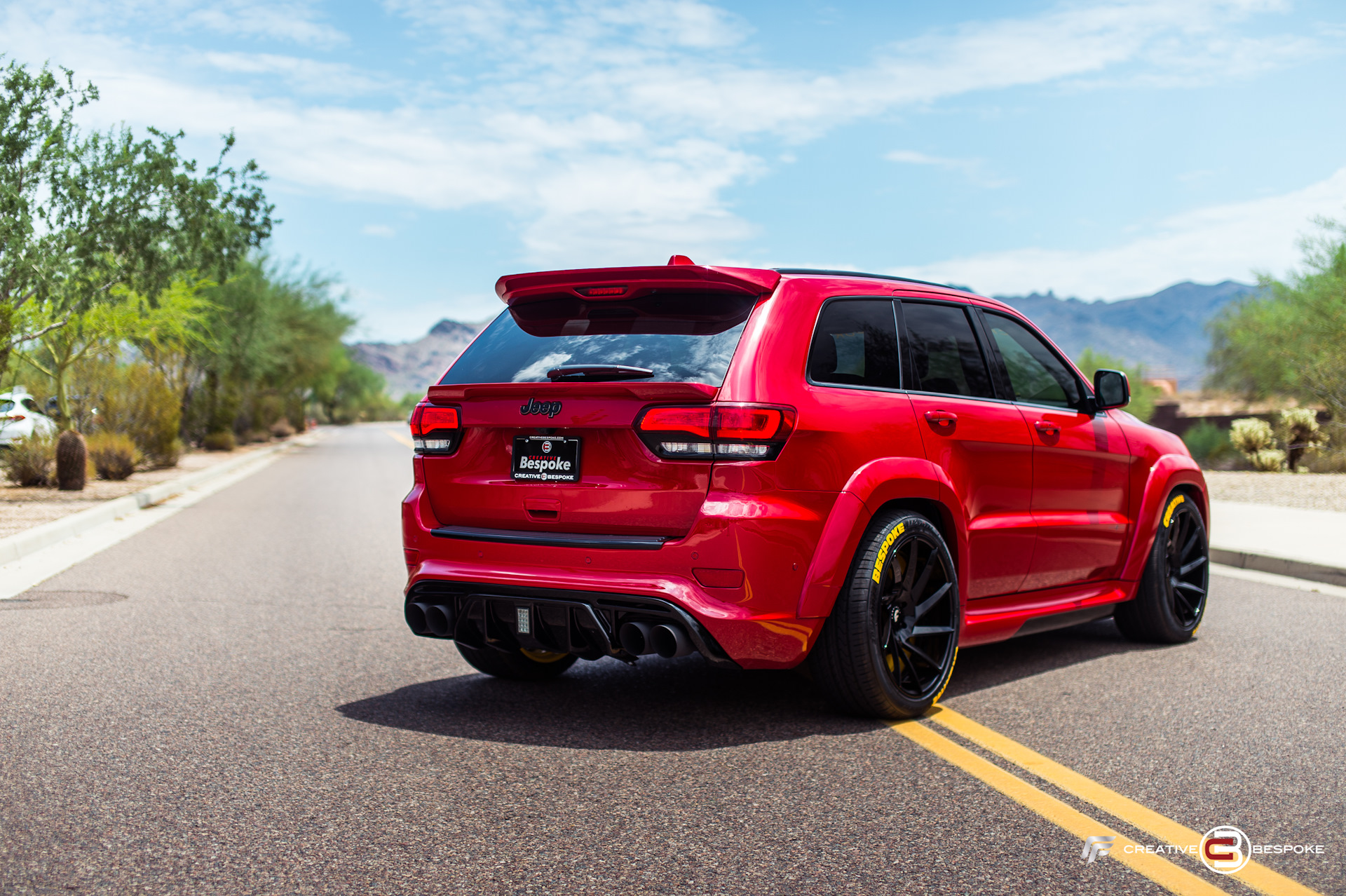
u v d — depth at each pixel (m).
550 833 3.24
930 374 4.82
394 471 23.28
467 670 5.38
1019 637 6.35
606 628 4.12
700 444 3.98
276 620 6.68
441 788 3.63
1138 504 5.92
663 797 3.55
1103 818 3.38
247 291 30.58
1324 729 4.35
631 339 4.30
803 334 4.27
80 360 20.97
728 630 3.97
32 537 9.93
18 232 13.67
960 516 4.71
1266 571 8.75
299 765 3.87
